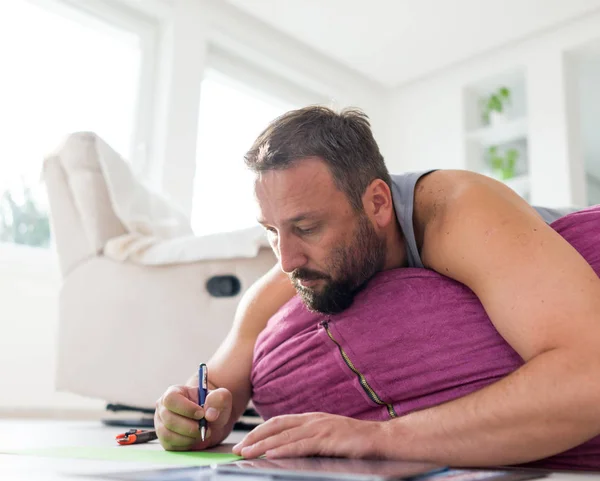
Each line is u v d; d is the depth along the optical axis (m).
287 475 0.62
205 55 3.60
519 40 4.02
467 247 0.87
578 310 0.75
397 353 0.92
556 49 3.85
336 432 0.81
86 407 2.81
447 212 0.94
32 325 2.73
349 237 0.92
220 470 0.67
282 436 0.83
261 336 1.13
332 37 4.04
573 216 0.99
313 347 1.00
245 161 0.93
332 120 0.95
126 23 3.36
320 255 0.91
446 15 3.76
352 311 0.96
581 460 0.83
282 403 1.06
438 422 0.77
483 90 4.42
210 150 3.75
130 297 1.96
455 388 0.90
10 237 2.94
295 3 3.68
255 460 0.77
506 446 0.74
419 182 1.04
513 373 0.77
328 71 4.31
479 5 3.65
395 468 0.66
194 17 3.55
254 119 4.08
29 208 3.01
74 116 3.21
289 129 0.91
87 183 2.06
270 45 3.95
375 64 4.37
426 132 4.49
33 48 3.11
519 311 0.79
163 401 0.98
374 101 4.64
